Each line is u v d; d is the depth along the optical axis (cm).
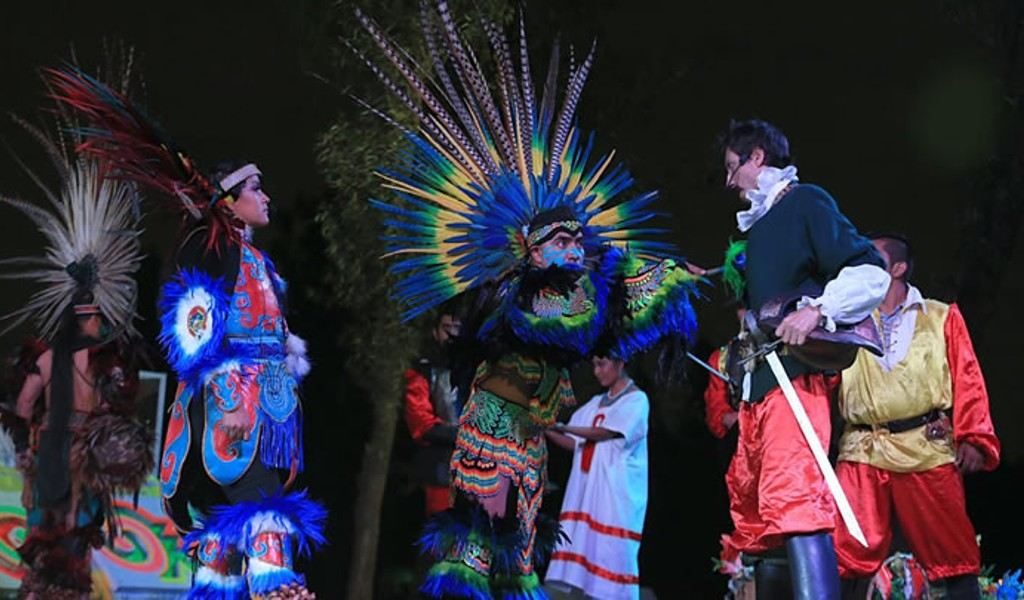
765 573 545
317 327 1073
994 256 1008
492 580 517
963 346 611
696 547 1092
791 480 486
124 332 637
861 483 614
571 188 544
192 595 495
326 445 1079
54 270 636
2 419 632
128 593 710
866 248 489
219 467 503
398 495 1087
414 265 538
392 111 891
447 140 539
